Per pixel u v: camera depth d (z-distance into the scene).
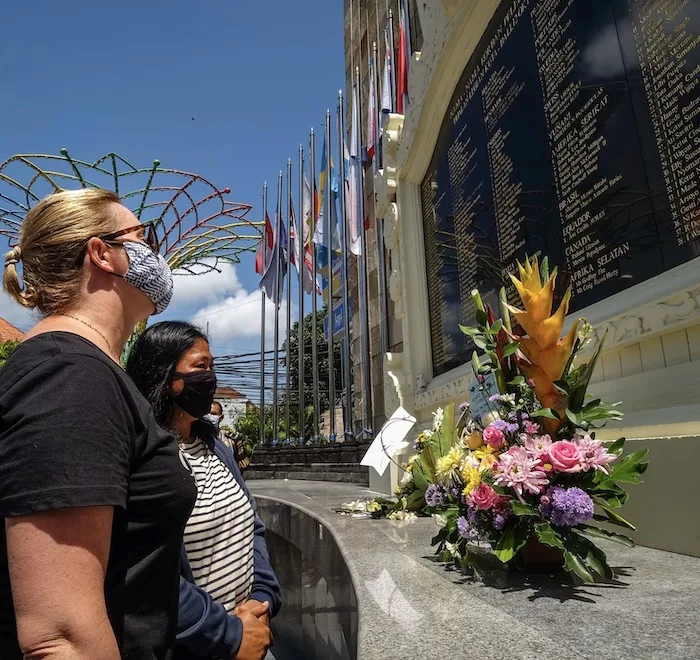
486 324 2.56
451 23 5.20
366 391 10.59
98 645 1.00
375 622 1.53
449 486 2.42
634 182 3.14
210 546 2.11
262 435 15.43
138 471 1.22
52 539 0.99
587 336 2.36
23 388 1.07
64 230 1.33
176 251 9.90
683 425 2.48
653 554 2.32
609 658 1.22
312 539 3.88
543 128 4.06
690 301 2.59
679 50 2.84
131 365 2.17
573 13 3.72
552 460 2.03
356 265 14.03
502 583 1.97
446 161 5.93
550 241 3.95
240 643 1.90
